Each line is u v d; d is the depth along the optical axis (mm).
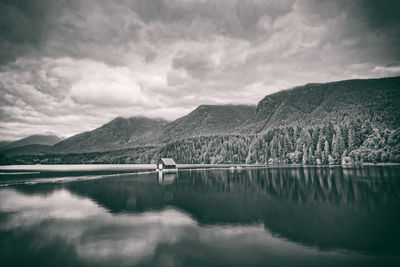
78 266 16594
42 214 30703
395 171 73062
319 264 16438
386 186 46125
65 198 41344
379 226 23812
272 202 35781
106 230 24062
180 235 22344
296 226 24406
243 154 187500
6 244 20672
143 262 16969
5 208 34188
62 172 114875
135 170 124500
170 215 29359
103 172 110500
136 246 19891
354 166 101938
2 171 130875
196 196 41750
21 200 39969
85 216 29453
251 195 41781
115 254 18391
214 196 41531
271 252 18391
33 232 23734
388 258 17219
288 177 67125
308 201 35875
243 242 20438
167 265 16469
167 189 50344
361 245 19484
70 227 25203
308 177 65125
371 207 31266
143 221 27000
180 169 119312
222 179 67562
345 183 51625
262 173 82750
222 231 23344
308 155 141375
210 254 18141
